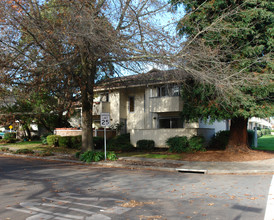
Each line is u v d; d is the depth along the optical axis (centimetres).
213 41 1413
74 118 3077
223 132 2133
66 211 606
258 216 569
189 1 1455
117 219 552
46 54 1393
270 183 942
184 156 1683
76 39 1259
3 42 1286
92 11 1245
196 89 1495
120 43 1353
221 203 675
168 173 1212
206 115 1535
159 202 686
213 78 1230
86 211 606
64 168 1341
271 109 1384
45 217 564
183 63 1293
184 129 2011
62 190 827
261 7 1415
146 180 1014
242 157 1570
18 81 1441
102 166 1436
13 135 3384
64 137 2309
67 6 1307
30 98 1720
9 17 1235
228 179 1044
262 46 1373
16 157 1847
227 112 1434
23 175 1112
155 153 1870
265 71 1385
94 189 845
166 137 2073
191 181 998
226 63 1391
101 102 2645
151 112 2362
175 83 1747
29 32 1226
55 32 1270
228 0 1431
